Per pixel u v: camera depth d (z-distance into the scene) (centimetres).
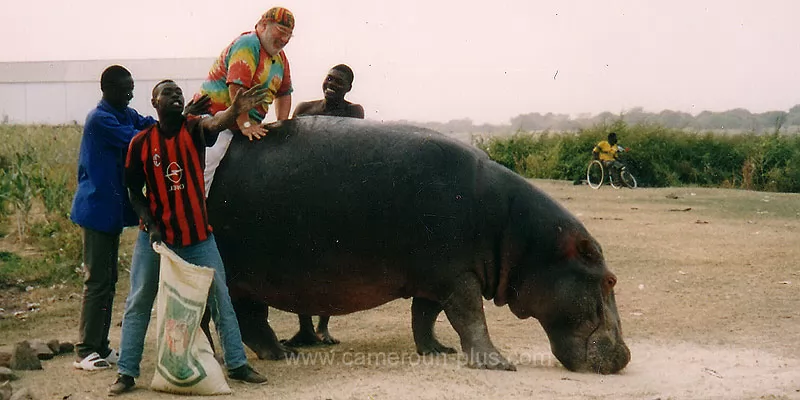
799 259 1273
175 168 591
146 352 741
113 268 691
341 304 702
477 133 3697
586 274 687
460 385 613
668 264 1237
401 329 874
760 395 598
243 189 677
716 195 2402
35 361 679
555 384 624
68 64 1867
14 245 1236
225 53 698
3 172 1327
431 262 677
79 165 684
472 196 683
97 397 587
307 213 671
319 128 693
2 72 1856
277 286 693
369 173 673
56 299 984
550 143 3475
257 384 616
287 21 690
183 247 599
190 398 580
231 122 595
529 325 887
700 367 697
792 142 3166
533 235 693
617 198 2298
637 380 648
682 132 3338
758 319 903
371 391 594
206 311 686
